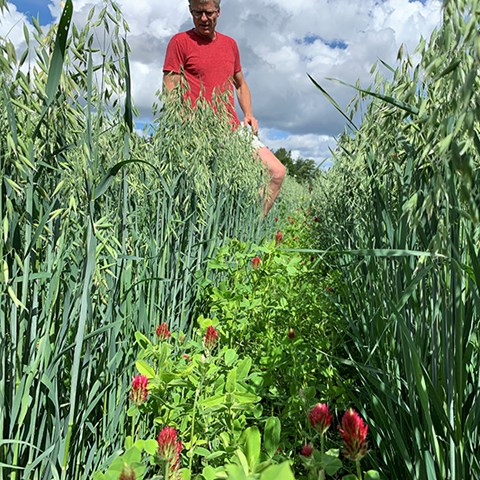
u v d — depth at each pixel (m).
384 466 1.86
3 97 1.10
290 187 17.36
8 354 1.34
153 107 2.92
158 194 2.74
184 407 1.72
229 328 2.67
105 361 1.77
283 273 3.09
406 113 1.25
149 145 2.90
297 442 1.86
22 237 1.37
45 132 1.37
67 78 1.26
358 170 2.58
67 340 1.58
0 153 1.17
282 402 2.00
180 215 3.09
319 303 2.99
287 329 2.73
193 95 4.81
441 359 1.54
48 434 1.46
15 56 1.07
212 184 3.66
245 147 4.96
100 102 1.39
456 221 1.38
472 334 1.60
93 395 1.63
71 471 1.55
